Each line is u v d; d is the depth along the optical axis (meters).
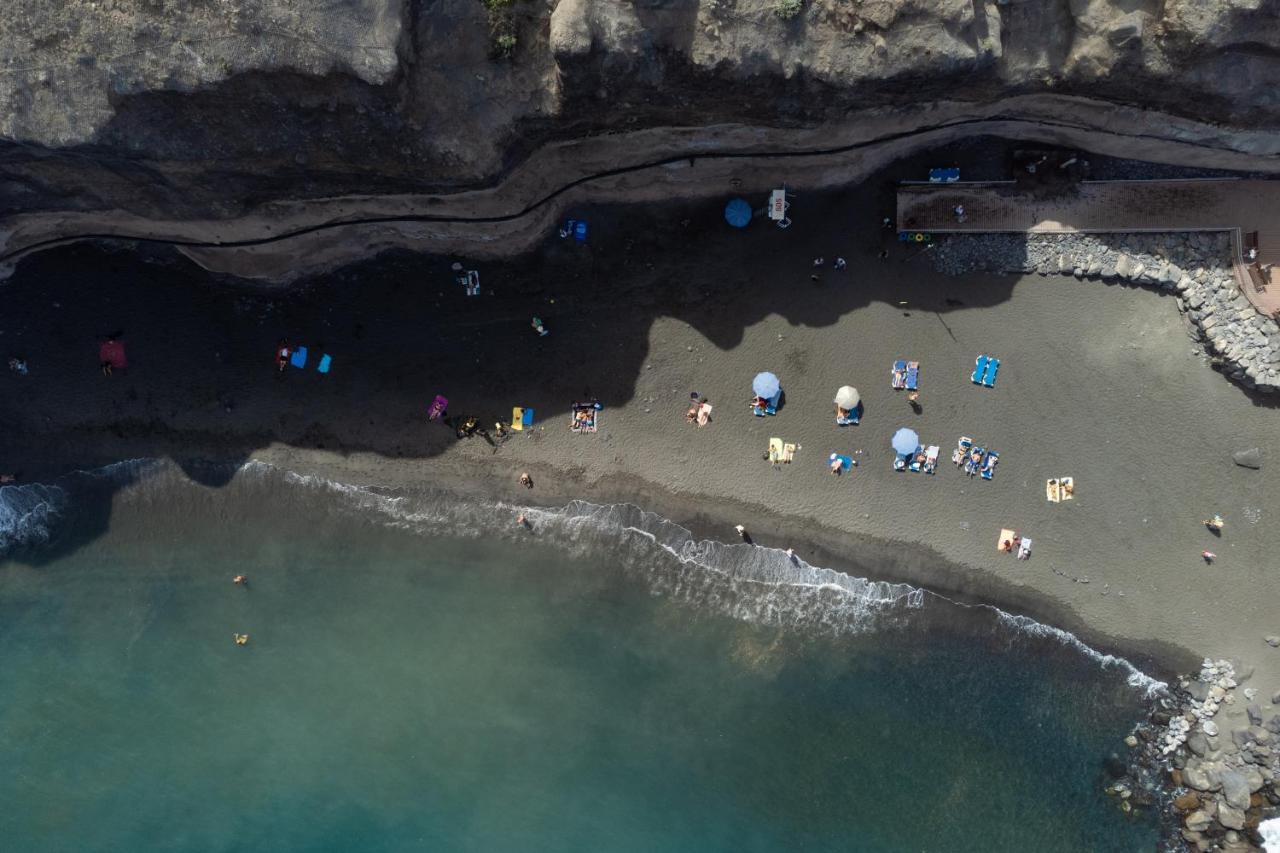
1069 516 25.78
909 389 25.88
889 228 25.61
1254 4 19.00
